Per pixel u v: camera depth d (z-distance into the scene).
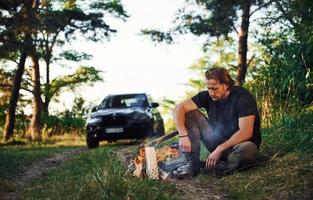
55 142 23.09
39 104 28.23
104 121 15.40
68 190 5.37
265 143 6.94
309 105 8.71
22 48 19.17
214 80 5.79
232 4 20.23
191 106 5.97
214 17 21.09
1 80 29.81
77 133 27.94
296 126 7.42
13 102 24.81
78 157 10.18
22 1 18.42
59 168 8.76
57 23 20.12
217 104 5.96
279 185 4.89
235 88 5.91
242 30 20.92
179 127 5.86
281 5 14.49
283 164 5.63
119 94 16.77
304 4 10.16
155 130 16.52
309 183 4.73
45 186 6.44
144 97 16.66
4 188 7.15
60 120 29.36
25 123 31.61
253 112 5.77
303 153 5.96
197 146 5.95
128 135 15.33
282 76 9.34
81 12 26.00
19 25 18.55
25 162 10.62
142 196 4.59
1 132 30.52
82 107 32.28
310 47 8.86
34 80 28.34
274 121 8.79
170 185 5.11
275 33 10.44
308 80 8.73
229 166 5.73
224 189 5.16
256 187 4.96
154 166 5.46
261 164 5.88
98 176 5.15
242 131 5.71
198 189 5.25
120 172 5.36
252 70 10.42
